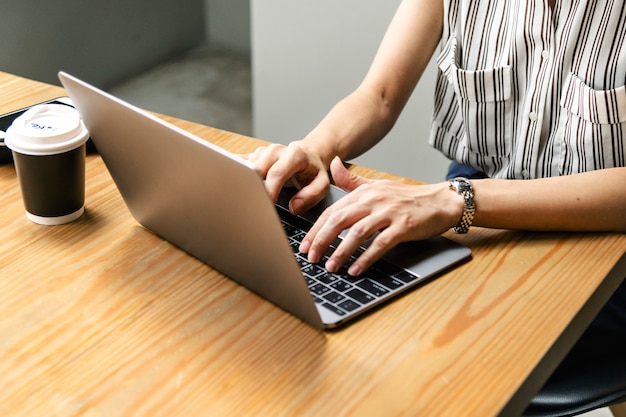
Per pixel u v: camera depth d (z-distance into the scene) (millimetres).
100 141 987
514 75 1348
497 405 753
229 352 827
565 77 1284
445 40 1439
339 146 1267
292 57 2650
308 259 972
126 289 932
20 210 1101
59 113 1057
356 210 994
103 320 877
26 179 1026
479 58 1391
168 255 1001
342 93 2600
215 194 836
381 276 942
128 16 3256
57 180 1029
